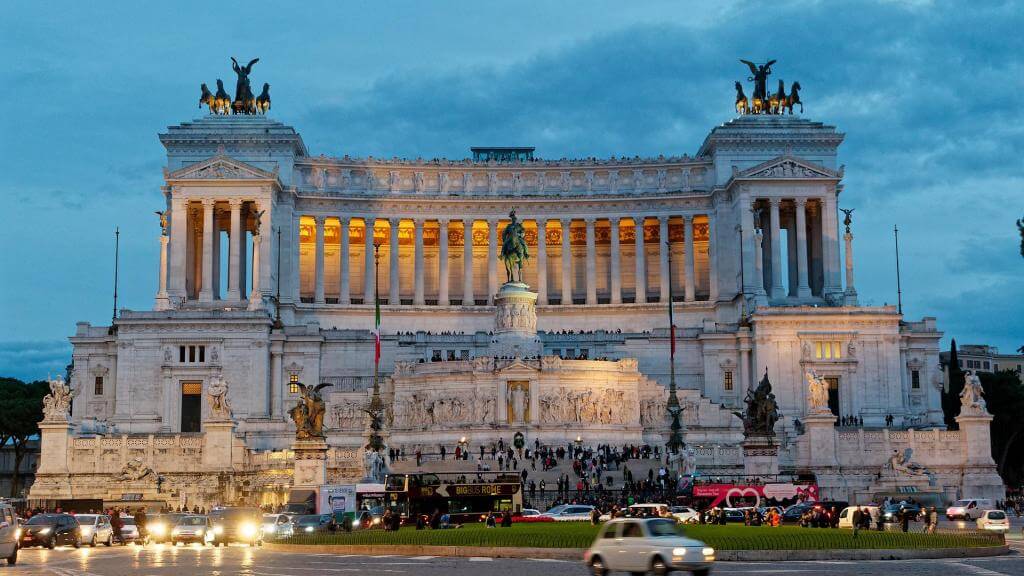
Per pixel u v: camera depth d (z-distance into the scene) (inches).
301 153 7219.5
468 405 5506.9
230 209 6973.4
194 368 5989.2
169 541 3388.3
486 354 5930.1
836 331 6067.9
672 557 1945.1
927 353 6176.2
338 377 6171.3
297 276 6948.8
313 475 4261.8
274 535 3412.9
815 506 3499.0
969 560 2423.7
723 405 5718.5
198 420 5994.1
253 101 7234.3
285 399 6117.1
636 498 4013.3
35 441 7662.4
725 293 6958.7
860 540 2657.5
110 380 6092.5
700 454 4953.3
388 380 5782.5
